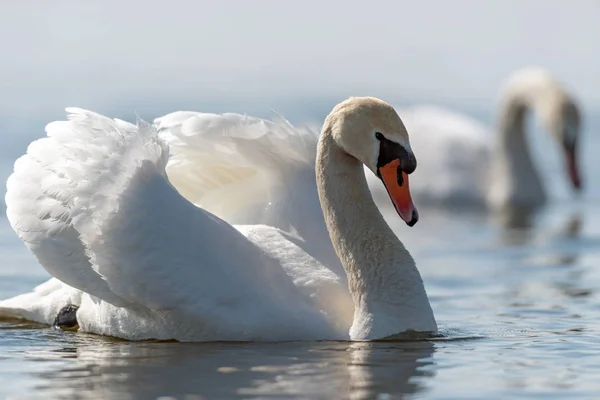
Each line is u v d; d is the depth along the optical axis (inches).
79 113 559.5
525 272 754.8
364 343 520.4
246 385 438.9
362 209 544.4
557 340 534.3
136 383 442.6
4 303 605.3
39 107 1656.0
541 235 932.0
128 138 546.6
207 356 493.4
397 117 531.8
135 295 532.4
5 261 767.7
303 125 600.7
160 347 519.2
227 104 1786.4
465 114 1852.9
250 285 534.3
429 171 1213.1
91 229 537.6
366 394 426.6
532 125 1646.2
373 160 529.3
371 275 537.0
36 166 560.1
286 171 585.0
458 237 926.4
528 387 438.0
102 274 537.0
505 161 1194.6
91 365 476.1
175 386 437.7
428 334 536.4
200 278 529.3
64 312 585.6
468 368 470.9
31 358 493.4
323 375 455.2
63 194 549.3
